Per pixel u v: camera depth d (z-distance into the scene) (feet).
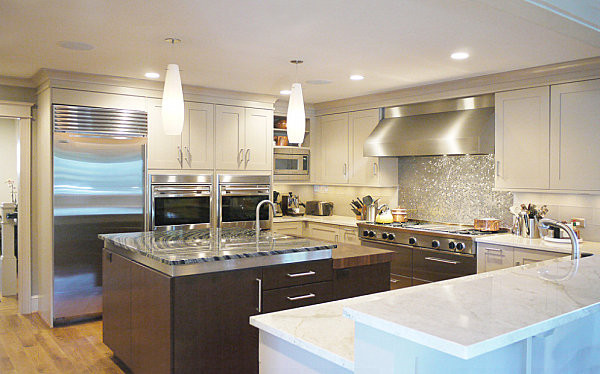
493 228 15.92
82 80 15.51
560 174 13.96
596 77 13.14
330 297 11.43
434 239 16.03
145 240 11.91
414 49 12.36
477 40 11.51
